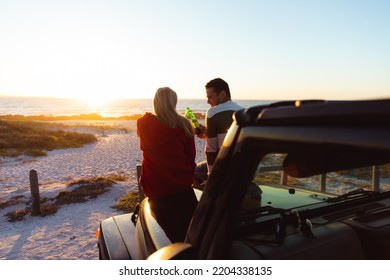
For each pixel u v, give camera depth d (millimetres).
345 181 1349
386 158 940
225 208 1076
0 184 10836
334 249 1293
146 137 2289
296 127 787
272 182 1216
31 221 6930
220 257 1124
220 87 2967
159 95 2291
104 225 2557
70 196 8797
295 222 1377
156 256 1205
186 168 2369
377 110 600
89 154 18844
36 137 23766
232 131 1017
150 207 2219
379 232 1360
